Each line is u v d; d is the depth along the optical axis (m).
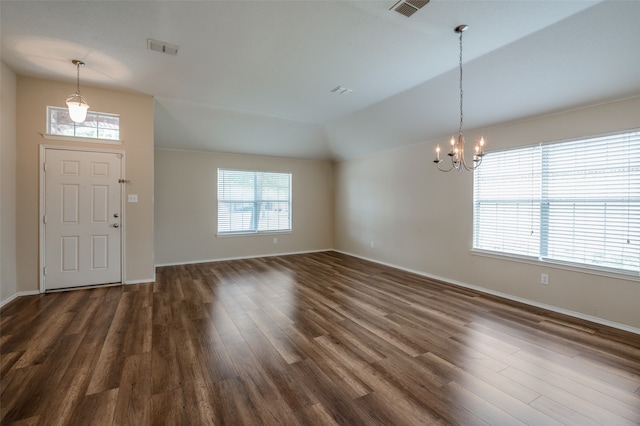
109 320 3.11
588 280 3.24
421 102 4.27
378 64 3.32
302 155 7.18
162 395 1.92
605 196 3.15
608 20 2.38
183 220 6.05
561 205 3.50
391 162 5.93
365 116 5.15
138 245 4.42
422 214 5.25
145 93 4.29
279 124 5.72
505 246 4.04
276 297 3.94
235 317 3.24
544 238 3.65
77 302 3.62
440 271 4.92
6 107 3.51
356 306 3.62
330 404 1.85
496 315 3.36
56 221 3.96
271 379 2.11
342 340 2.72
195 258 6.18
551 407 1.84
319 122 5.78
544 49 2.82
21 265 3.80
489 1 2.26
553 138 3.53
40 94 3.83
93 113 4.12
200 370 2.21
